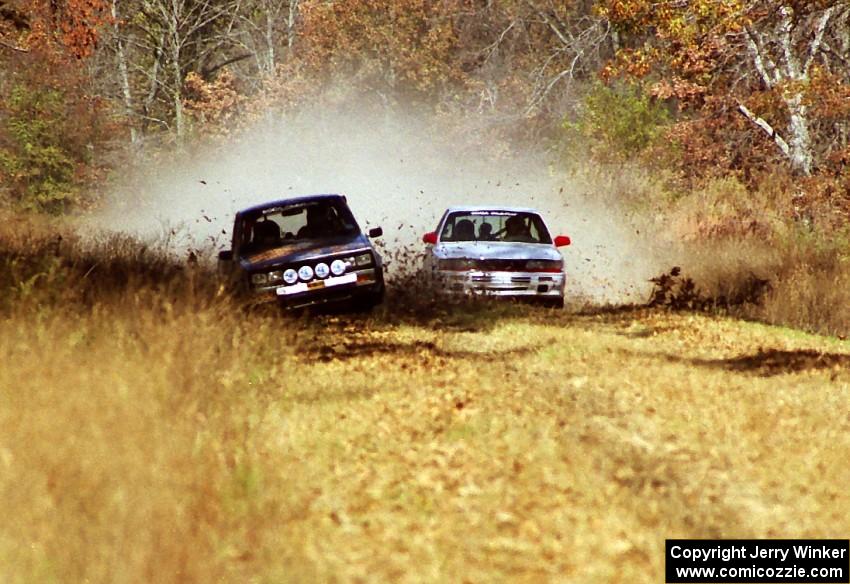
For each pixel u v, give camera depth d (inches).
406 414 1136.8
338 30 6254.9
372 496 855.7
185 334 1228.5
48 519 715.4
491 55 6023.6
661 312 2174.0
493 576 705.6
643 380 1338.6
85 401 889.5
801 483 917.8
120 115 6171.3
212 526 738.2
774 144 3636.8
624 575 711.7
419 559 732.0
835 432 1098.7
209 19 7263.8
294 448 975.0
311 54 6397.6
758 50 3503.9
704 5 3302.2
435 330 1827.0
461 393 1246.9
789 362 1558.8
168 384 1005.8
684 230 3191.4
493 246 2229.3
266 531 746.2
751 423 1115.3
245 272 1952.5
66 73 4985.2
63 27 4704.7
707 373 1425.9
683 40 3393.2
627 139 4055.1
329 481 890.1
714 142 3735.2
